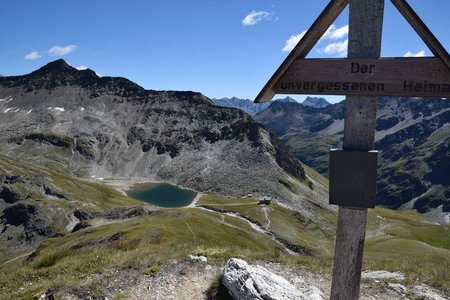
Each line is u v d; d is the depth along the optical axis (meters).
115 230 65.00
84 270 14.87
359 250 6.44
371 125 6.28
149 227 60.28
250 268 11.77
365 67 6.20
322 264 16.28
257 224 130.00
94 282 12.96
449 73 5.80
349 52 6.31
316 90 6.53
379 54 6.17
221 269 14.48
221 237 73.81
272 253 17.53
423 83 5.93
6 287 14.41
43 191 168.88
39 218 138.50
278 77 6.65
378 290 12.77
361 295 12.41
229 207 152.25
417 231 142.75
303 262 16.52
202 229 75.12
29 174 188.75
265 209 146.62
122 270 14.35
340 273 6.58
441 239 136.00
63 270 15.27
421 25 5.81
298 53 6.54
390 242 88.06
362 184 6.13
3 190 163.38
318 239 136.25
